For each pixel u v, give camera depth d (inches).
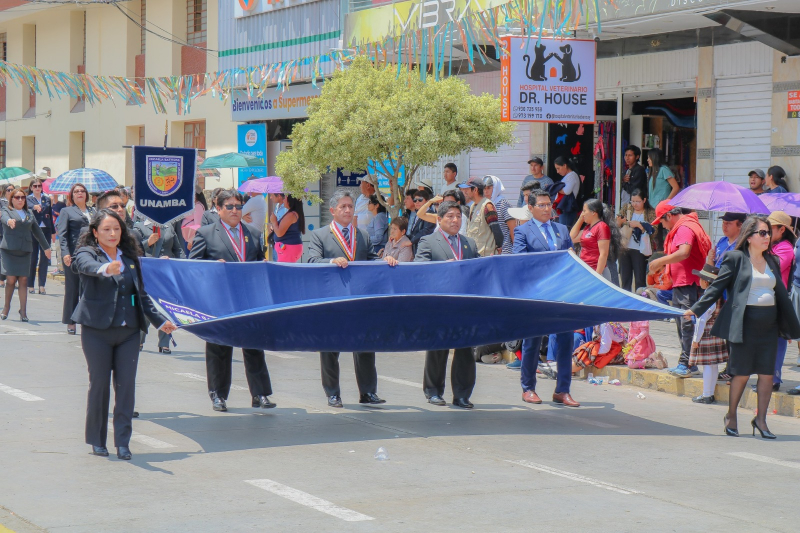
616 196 621.6
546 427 336.2
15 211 588.7
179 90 672.4
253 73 693.9
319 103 618.8
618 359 442.6
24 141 1354.6
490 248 467.5
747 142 545.6
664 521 229.1
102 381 279.9
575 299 347.9
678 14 482.9
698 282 405.1
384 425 333.1
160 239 470.3
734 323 325.7
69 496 243.3
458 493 250.1
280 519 226.2
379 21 557.9
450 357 514.6
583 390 415.2
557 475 270.5
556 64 514.0
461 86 588.4
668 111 628.4
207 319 303.1
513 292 360.5
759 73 536.1
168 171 442.0
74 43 1208.2
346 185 819.4
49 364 440.1
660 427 342.6
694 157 621.6
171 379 413.7
